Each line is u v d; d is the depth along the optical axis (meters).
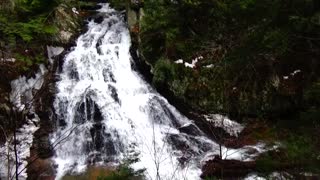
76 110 12.30
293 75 12.03
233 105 12.34
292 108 11.95
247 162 9.65
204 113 12.46
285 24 6.28
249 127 11.88
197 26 12.38
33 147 10.80
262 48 6.70
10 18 9.41
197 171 9.95
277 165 7.39
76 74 13.68
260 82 12.21
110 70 13.83
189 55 13.00
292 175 6.92
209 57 12.61
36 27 9.64
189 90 12.59
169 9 13.21
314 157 6.39
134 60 14.20
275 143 8.89
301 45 6.93
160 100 12.84
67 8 16.12
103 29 16.00
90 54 14.24
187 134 11.81
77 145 11.20
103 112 12.21
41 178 9.70
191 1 11.94
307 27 6.13
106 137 11.44
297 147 6.67
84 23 16.48
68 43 14.73
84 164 10.62
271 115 12.22
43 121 11.93
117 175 7.45
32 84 12.62
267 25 6.43
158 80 12.95
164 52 13.30
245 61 7.11
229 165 9.63
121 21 16.66
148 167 10.07
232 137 11.55
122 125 11.78
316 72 9.11
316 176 6.54
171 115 12.63
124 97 12.80
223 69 11.84
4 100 10.94
